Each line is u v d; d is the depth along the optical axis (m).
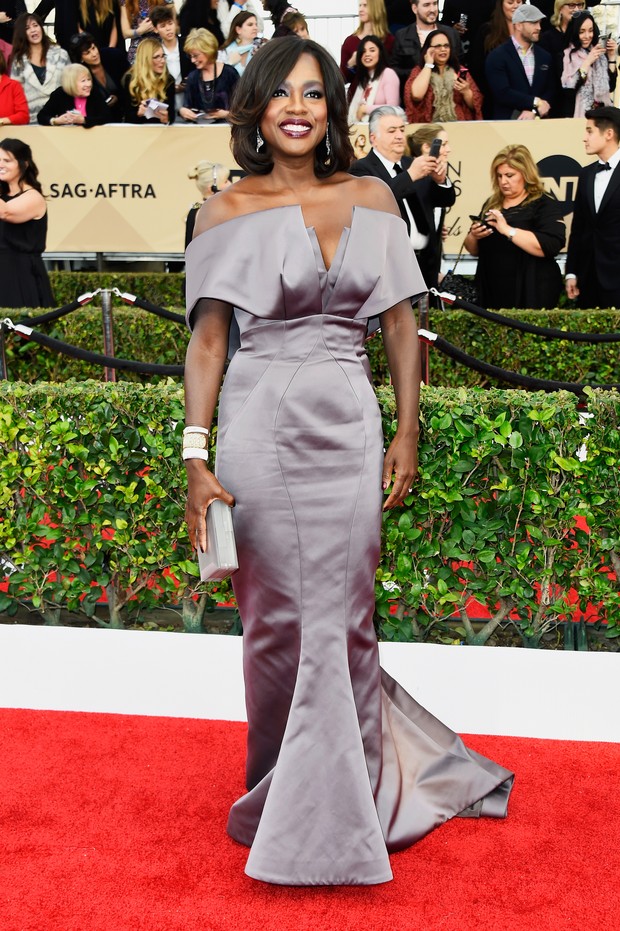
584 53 8.22
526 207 7.69
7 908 2.12
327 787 2.25
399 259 2.51
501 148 8.35
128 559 3.53
